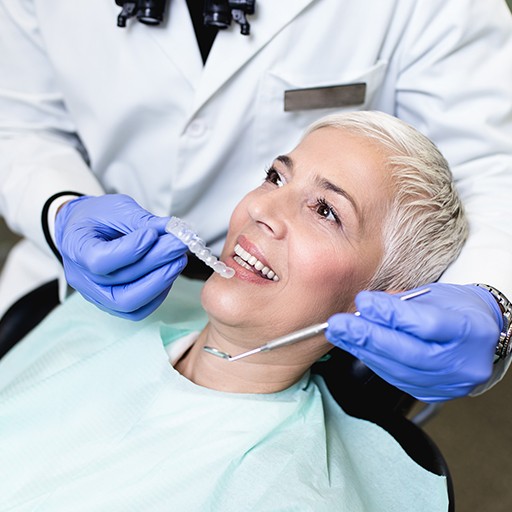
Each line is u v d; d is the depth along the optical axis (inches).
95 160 50.9
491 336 30.3
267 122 46.2
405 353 28.8
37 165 47.8
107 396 38.1
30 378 42.4
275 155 48.3
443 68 44.1
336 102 45.4
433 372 30.3
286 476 34.3
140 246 34.7
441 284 34.0
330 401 42.6
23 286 58.9
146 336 40.5
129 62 44.8
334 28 43.3
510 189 43.2
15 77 50.4
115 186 53.1
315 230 35.5
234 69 43.0
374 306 28.6
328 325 29.0
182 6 42.6
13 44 48.8
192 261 55.5
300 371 39.7
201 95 43.6
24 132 51.2
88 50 45.5
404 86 47.2
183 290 51.6
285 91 44.4
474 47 43.6
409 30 44.5
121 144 49.1
